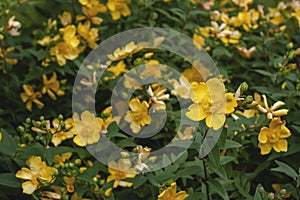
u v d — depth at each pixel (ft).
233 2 5.16
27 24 5.71
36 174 3.87
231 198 4.38
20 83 4.99
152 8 5.08
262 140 3.92
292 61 5.17
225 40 4.79
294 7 5.17
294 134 4.45
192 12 4.99
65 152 3.95
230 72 4.87
